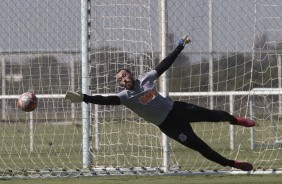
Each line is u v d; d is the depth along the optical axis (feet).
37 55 168.76
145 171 146.51
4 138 202.08
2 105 201.87
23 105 114.83
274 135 195.42
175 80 196.95
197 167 154.92
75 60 168.14
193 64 187.73
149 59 155.53
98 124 161.68
